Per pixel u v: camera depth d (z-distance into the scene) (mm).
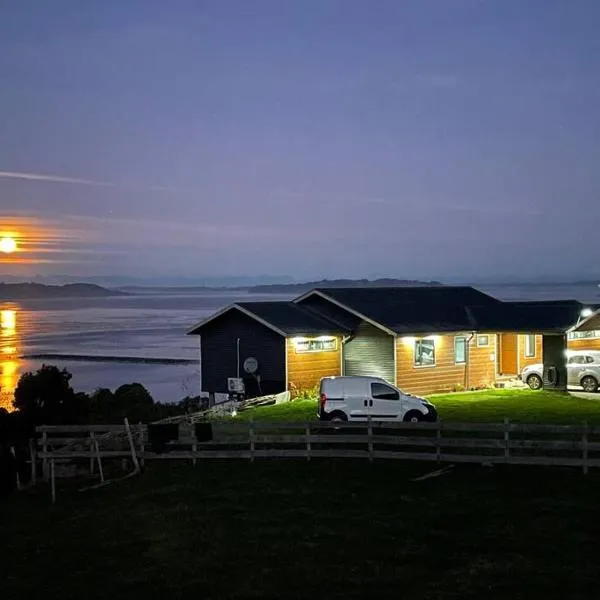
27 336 136625
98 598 15578
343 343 43438
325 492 21875
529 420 31578
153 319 193500
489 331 43781
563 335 41875
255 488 22547
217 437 26422
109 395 43156
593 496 20703
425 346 42469
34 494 23906
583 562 16422
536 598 14672
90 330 152625
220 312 43656
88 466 26016
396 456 24219
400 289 48812
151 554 18000
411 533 18484
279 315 43094
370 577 15945
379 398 30578
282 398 39625
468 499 20828
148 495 22578
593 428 22734
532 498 20719
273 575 16297
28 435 28078
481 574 15930
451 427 23844
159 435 25438
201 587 15844
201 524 19812
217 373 44438
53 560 18016
